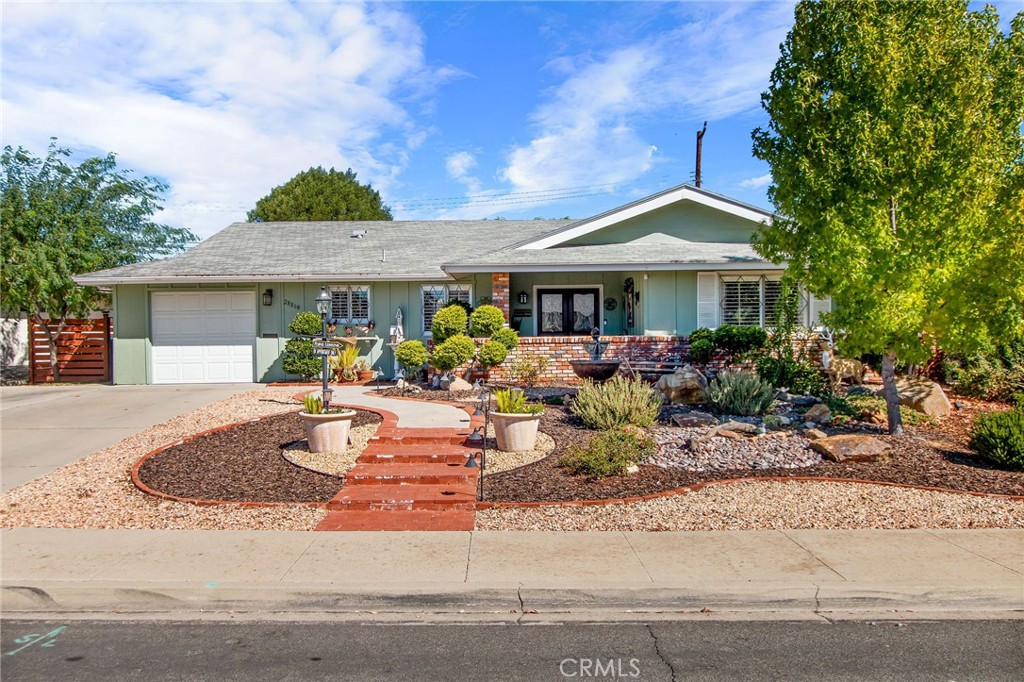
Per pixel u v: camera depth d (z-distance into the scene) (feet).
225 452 29.71
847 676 12.57
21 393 51.13
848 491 23.95
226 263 60.23
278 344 58.59
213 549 18.63
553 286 62.64
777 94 31.14
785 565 17.25
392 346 56.95
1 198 63.72
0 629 14.79
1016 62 28.32
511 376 49.14
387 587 15.94
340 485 25.02
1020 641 14.01
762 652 13.56
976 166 27.25
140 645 13.97
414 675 12.67
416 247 66.28
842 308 29.27
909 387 37.01
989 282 27.37
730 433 29.86
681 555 18.02
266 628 14.82
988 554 18.04
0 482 26.30
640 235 55.67
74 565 17.38
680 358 48.21
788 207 30.63
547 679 12.51
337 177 131.85
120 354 57.93
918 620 15.10
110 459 29.68
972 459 27.94
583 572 16.80
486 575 16.61
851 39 28.27
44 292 60.54
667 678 12.52
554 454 28.58
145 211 77.10
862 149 27.55
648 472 26.14
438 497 23.09
